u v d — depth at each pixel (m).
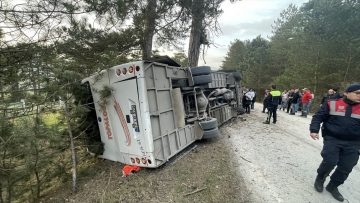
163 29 9.23
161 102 5.58
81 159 6.29
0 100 4.53
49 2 5.06
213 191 4.34
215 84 9.96
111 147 5.74
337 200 4.10
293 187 4.55
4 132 4.02
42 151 4.78
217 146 7.11
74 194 4.77
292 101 16.44
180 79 6.85
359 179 5.03
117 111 5.41
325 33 23.25
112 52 6.02
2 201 4.49
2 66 4.87
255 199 4.12
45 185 5.33
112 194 4.43
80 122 5.71
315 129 4.09
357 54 21.81
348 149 3.91
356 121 3.82
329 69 24.14
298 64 27.77
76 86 5.44
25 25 4.83
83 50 6.99
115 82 5.32
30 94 4.81
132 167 5.34
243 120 12.34
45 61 5.12
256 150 6.86
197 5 9.35
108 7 6.54
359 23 21.20
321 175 4.30
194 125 7.12
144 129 5.05
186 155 6.27
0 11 4.41
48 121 4.93
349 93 3.82
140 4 8.03
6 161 4.25
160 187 4.53
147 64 5.20
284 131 9.66
